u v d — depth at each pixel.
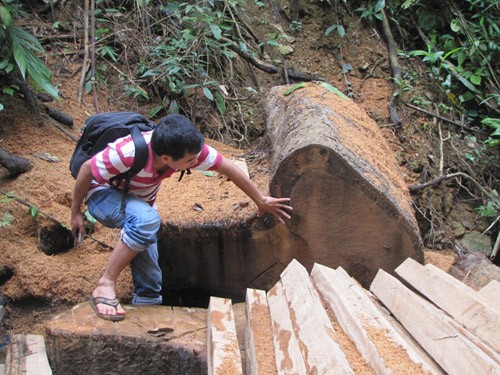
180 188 4.12
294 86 4.70
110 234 3.92
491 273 3.71
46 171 4.07
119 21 5.80
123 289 3.62
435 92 6.14
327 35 6.39
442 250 5.14
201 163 3.13
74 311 3.12
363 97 6.04
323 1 6.52
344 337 2.40
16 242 3.73
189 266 3.75
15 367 2.81
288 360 2.35
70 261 3.72
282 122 4.29
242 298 3.81
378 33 6.49
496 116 6.14
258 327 2.79
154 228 3.09
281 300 2.89
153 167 3.01
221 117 5.61
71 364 2.88
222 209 3.74
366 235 3.56
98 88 5.27
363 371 2.12
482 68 6.19
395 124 5.75
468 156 5.71
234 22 6.04
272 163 3.95
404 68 6.29
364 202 3.49
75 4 5.85
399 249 3.57
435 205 5.36
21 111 4.60
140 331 2.95
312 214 3.53
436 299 2.84
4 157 3.99
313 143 3.41
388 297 2.85
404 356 2.13
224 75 5.86
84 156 3.12
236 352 2.57
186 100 5.58
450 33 6.53
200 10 5.38
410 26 6.62
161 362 2.88
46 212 3.81
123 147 2.94
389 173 3.91
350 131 3.98
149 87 5.51
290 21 6.48
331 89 4.66
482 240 5.27
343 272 3.12
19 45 4.34
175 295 3.87
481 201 5.57
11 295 3.56
